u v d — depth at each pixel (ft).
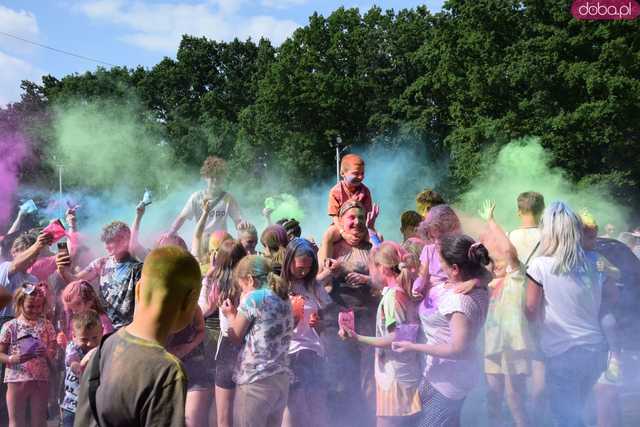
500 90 140.15
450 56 148.87
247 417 15.49
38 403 19.36
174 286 8.86
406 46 189.06
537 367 17.93
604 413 18.03
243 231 21.57
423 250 17.31
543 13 138.72
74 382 17.21
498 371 18.35
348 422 18.98
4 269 21.40
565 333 15.65
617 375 18.15
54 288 24.89
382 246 16.56
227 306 16.29
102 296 18.29
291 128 189.78
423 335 15.70
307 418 17.26
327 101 182.91
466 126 147.64
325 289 19.48
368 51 191.93
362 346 19.48
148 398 8.35
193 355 17.39
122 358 8.59
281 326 15.79
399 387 15.29
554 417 16.17
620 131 128.47
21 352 18.94
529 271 16.03
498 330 18.19
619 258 23.86
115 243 18.33
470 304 13.91
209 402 17.67
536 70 131.95
